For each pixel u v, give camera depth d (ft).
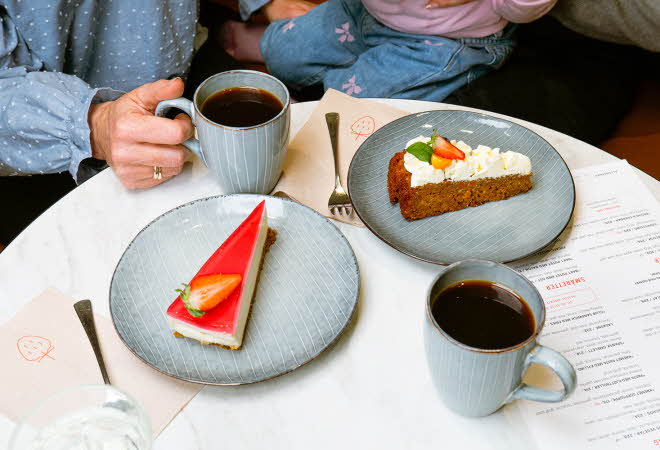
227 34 6.89
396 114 3.71
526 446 2.29
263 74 3.22
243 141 2.95
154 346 2.56
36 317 2.72
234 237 2.75
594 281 2.79
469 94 5.01
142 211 3.23
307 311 2.68
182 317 2.49
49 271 2.92
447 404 2.40
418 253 2.98
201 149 3.15
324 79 5.66
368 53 5.32
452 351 2.08
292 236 2.98
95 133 3.69
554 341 2.58
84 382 2.50
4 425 2.36
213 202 3.08
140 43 4.63
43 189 4.49
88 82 4.79
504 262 2.83
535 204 3.19
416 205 3.15
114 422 2.15
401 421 2.38
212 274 2.57
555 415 2.35
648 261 2.85
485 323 2.25
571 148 3.49
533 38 5.57
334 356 2.59
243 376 2.46
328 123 3.59
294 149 3.52
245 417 2.40
